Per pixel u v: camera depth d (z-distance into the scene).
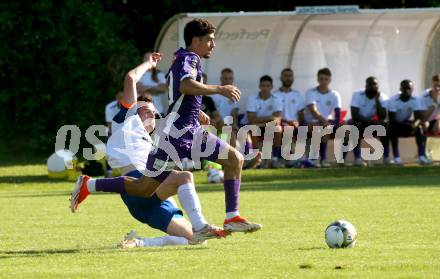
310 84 56.88
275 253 21.28
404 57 56.19
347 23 56.38
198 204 22.22
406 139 53.66
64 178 49.19
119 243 23.47
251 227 22.09
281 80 53.62
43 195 40.19
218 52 56.62
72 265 19.81
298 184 44.06
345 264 19.39
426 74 56.19
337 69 56.75
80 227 27.97
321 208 32.75
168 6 67.81
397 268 18.89
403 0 67.56
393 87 56.50
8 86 62.03
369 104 52.44
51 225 28.52
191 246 22.94
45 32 61.34
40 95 61.75
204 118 23.09
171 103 22.42
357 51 56.50
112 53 62.28
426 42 55.69
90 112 61.69
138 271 18.83
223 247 22.62
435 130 54.00
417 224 27.45
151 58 24.28
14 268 19.52
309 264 19.25
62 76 61.53
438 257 20.38
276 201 35.59
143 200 23.09
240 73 56.56
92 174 48.75
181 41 53.38
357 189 40.53
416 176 48.06
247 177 47.78
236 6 68.25
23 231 26.97
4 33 61.12
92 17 62.81
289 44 56.69
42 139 60.75
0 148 60.44
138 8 68.19
